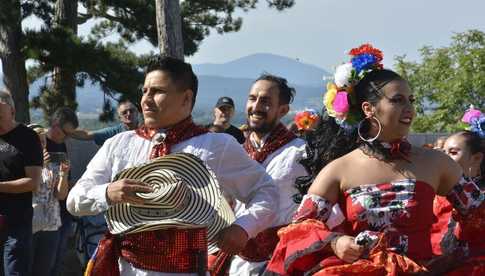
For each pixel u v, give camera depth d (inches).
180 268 169.3
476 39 1031.0
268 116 247.1
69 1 768.3
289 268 156.9
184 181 170.2
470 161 228.4
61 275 380.2
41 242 318.3
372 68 164.6
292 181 237.0
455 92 1007.0
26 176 272.2
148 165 170.1
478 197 164.4
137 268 169.9
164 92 173.3
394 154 159.3
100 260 170.1
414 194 155.9
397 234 154.6
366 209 156.3
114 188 166.6
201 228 171.5
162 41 496.1
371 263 150.6
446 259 157.5
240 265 232.2
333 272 150.7
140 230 166.9
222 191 180.7
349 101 164.6
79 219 344.2
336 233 154.0
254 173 180.9
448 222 181.3
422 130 1014.4
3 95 272.1
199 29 838.5
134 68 724.7
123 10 828.6
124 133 181.3
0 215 260.2
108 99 775.1
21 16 723.4
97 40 739.4
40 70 765.3
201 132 178.4
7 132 272.8
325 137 175.8
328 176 160.7
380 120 160.4
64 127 347.3
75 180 434.9
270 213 180.1
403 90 160.4
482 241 166.1
